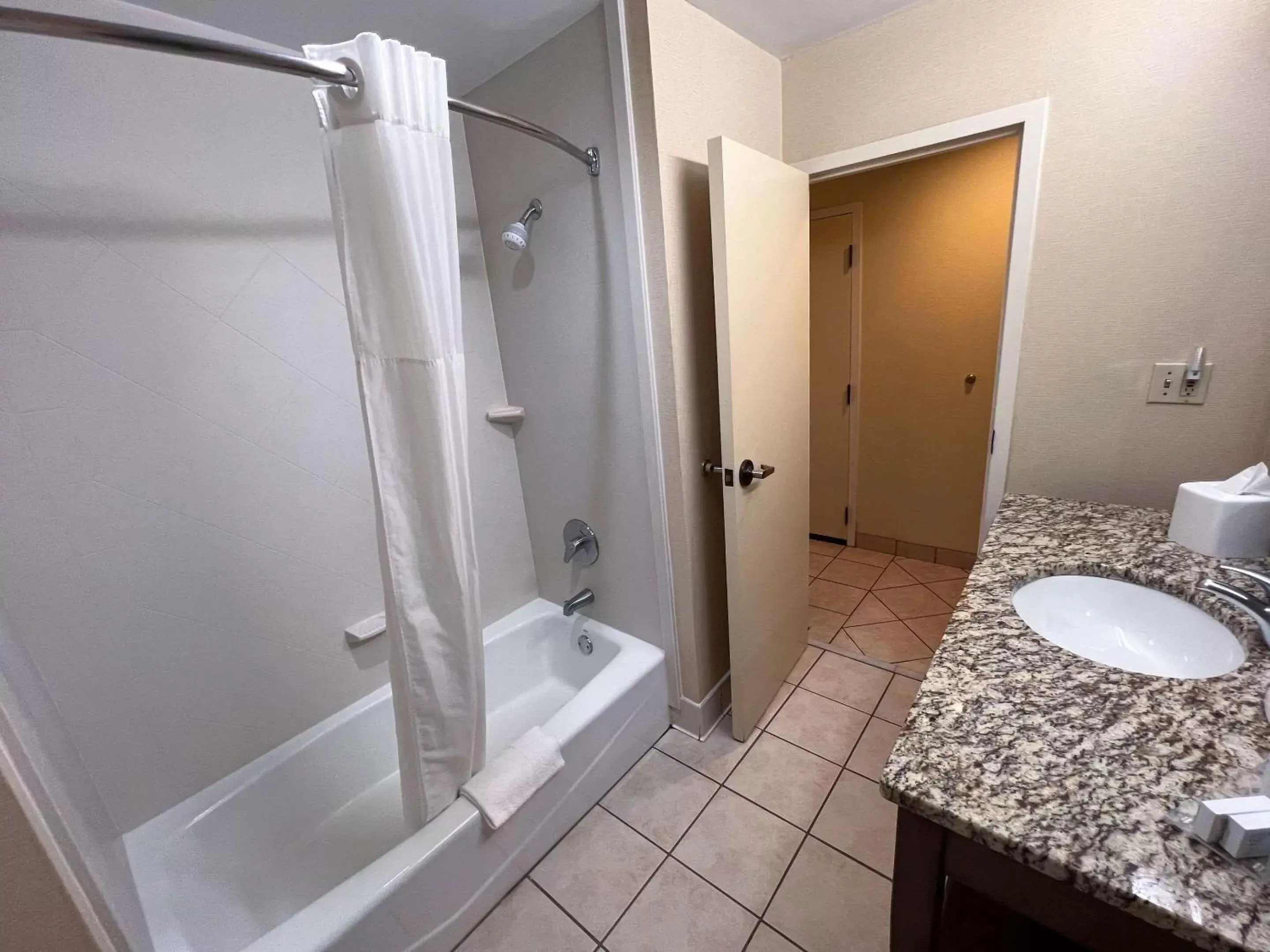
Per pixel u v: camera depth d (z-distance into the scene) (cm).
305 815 153
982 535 179
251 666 147
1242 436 131
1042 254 146
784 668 202
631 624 191
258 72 132
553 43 139
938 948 72
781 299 165
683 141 136
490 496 201
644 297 142
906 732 72
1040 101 137
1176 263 130
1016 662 85
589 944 123
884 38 154
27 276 108
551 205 155
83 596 120
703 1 133
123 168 116
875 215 261
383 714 171
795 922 124
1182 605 103
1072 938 59
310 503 153
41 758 74
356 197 95
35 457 112
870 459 299
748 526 160
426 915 116
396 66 91
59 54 106
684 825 150
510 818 130
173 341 126
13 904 57
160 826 132
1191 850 53
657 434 154
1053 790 62
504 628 205
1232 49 114
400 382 104
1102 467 152
